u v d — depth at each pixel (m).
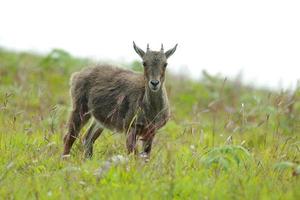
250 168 18.67
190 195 16.20
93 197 15.84
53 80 37.44
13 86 32.47
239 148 18.17
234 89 37.06
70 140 22.83
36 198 15.62
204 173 17.94
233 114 29.02
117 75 23.47
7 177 17.48
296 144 22.36
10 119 25.34
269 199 15.56
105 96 23.09
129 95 22.34
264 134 24.30
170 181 16.34
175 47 22.50
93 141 23.56
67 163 19.70
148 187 16.20
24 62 42.06
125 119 22.25
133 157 18.84
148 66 21.25
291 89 29.30
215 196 15.74
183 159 19.84
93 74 24.05
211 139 24.06
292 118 27.67
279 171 18.45
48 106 28.83
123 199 15.41
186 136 23.69
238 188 16.36
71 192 16.16
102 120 23.44
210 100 34.97
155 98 21.38
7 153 20.12
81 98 23.95
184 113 32.12
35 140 21.38
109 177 17.14
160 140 22.38
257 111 28.66
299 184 16.62
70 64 40.62
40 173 18.31
